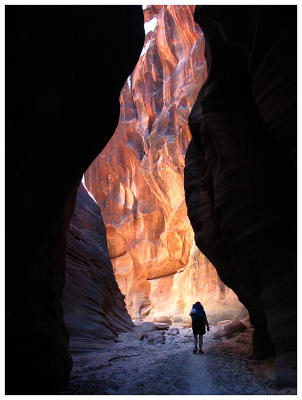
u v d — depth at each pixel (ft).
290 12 13.16
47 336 15.56
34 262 15.97
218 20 18.62
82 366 25.13
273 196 16.25
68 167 19.49
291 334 13.76
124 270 107.24
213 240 24.70
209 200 26.45
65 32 17.17
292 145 13.20
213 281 60.13
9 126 13.94
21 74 14.69
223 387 14.74
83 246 46.96
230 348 25.73
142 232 98.48
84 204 55.88
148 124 97.50
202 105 22.39
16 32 14.38
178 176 80.48
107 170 110.83
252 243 16.60
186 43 81.41
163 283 89.86
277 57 13.38
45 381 14.98
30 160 15.25
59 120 17.72
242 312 50.03
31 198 15.28
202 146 25.38
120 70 22.82
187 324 63.05
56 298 19.52
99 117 21.49
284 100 13.16
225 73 21.79
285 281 14.84
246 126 19.22
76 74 18.57
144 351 33.96
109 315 46.88
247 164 17.81
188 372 18.95
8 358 12.98
